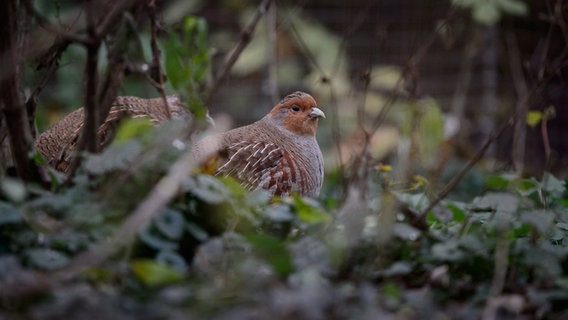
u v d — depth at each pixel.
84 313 5.30
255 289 5.82
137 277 6.11
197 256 6.52
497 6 11.98
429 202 9.25
